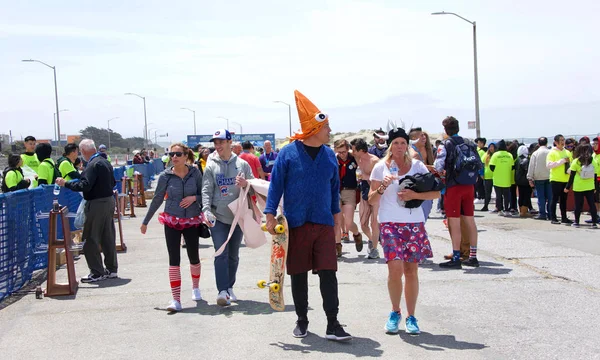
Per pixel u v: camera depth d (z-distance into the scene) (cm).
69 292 730
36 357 504
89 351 516
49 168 1039
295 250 529
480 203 1828
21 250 804
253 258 948
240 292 723
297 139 534
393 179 530
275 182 527
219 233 661
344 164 929
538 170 1349
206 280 798
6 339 556
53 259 738
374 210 909
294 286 540
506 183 1454
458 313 604
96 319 618
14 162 1066
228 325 585
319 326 574
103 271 820
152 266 916
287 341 530
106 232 820
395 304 544
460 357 478
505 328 552
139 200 2048
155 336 554
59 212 743
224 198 663
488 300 650
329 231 528
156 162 4297
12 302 708
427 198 528
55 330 582
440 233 1169
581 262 843
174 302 643
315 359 480
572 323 562
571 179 1239
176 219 658
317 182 522
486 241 1045
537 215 1457
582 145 1230
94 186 802
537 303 634
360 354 489
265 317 611
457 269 815
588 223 1291
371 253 923
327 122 524
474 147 827
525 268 812
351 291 707
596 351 485
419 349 499
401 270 535
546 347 497
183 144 673
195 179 675
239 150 1065
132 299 703
